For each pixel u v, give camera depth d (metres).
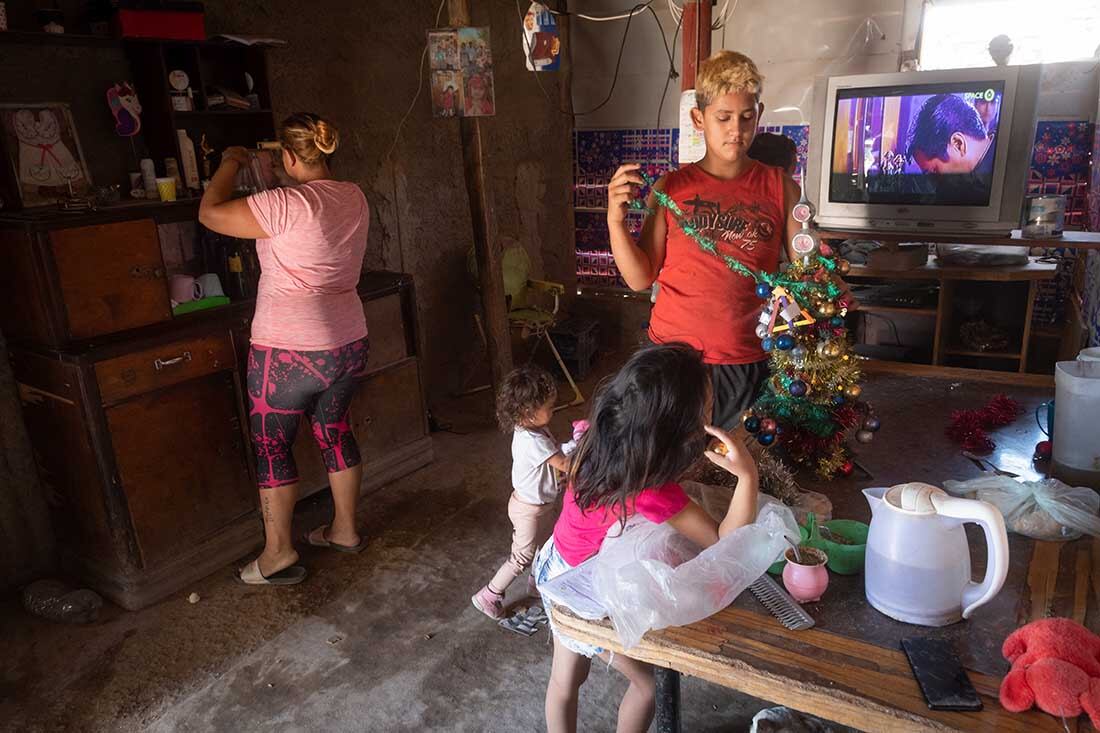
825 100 3.57
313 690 2.31
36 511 2.88
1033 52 4.13
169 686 2.35
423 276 4.55
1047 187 4.24
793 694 1.15
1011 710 1.06
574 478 1.42
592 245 5.75
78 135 2.87
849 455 1.85
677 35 4.98
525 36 3.52
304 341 2.60
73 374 2.51
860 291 4.44
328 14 3.76
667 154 5.27
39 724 2.21
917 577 1.23
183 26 2.88
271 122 3.28
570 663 1.67
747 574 1.32
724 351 1.87
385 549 3.05
